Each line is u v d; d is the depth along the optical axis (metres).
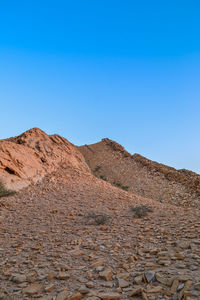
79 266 5.44
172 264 5.07
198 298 3.46
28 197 15.72
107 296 3.81
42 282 4.63
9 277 4.96
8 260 6.02
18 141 23.94
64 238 8.02
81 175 22.72
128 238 7.80
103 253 6.33
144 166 45.97
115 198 17.27
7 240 8.02
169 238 7.40
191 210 14.36
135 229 9.13
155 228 9.09
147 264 5.21
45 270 5.23
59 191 17.58
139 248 6.64
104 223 10.34
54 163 22.92
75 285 4.45
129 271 4.96
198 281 4.00
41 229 9.46
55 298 3.92
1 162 17.34
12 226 10.01
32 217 11.64
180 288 3.87
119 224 10.11
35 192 16.84
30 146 23.00
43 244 7.34
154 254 6.02
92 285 4.31
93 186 20.17
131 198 18.25
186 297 3.49
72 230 9.17
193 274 4.35
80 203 15.00
